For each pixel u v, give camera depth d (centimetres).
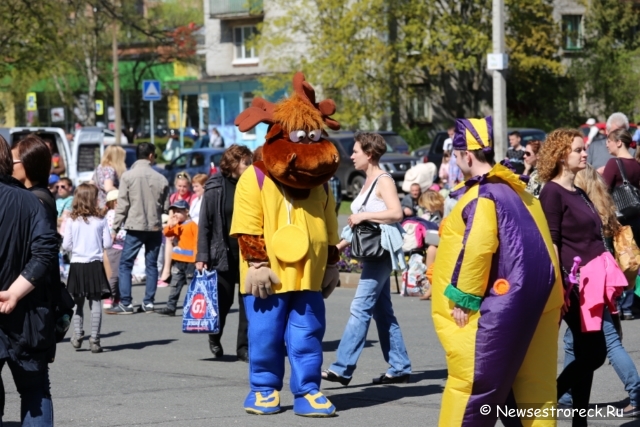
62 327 655
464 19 4488
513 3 4431
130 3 4272
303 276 784
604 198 791
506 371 577
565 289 704
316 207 794
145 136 7431
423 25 4366
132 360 1120
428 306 1505
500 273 578
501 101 2477
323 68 4522
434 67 4384
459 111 4944
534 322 579
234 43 5947
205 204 1062
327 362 1057
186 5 6500
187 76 7225
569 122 5000
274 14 5578
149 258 1545
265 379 817
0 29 3347
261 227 781
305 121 770
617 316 792
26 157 765
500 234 577
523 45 4541
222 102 6038
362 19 4391
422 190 2103
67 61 4372
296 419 794
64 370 1057
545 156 726
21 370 611
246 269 791
